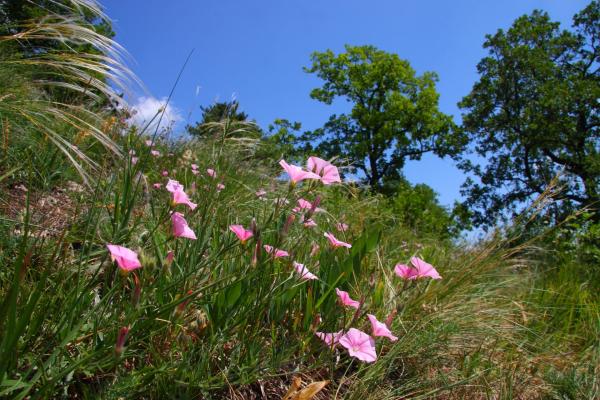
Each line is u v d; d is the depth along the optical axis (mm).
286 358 1601
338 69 27766
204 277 1686
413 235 5348
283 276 1768
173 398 1334
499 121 21000
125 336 1062
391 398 1810
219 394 1538
